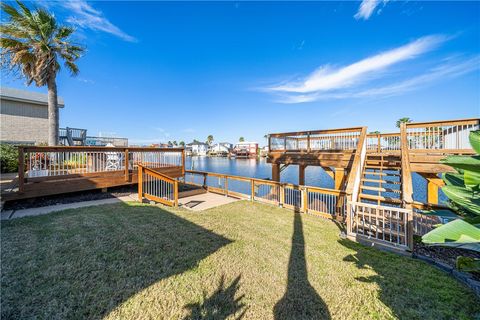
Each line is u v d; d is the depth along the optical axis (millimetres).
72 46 9258
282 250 3309
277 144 9734
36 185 5000
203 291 2186
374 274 2697
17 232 3334
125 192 6742
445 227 1569
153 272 2451
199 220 4512
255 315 1900
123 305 1908
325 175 20406
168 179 5836
